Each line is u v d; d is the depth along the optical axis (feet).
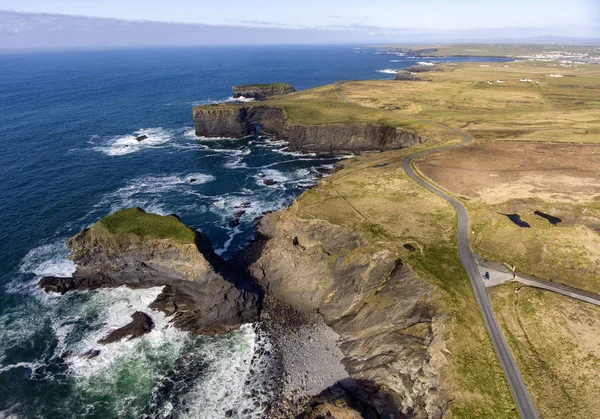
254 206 287.48
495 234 199.00
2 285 197.67
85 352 163.73
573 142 337.52
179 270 189.37
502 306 152.66
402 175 278.26
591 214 210.59
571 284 161.68
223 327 176.65
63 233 243.40
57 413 140.36
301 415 136.05
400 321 160.56
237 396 146.00
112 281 199.82
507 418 115.65
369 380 148.36
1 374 153.38
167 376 154.40
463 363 131.95
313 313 183.93
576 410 115.65
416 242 192.75
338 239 203.72
